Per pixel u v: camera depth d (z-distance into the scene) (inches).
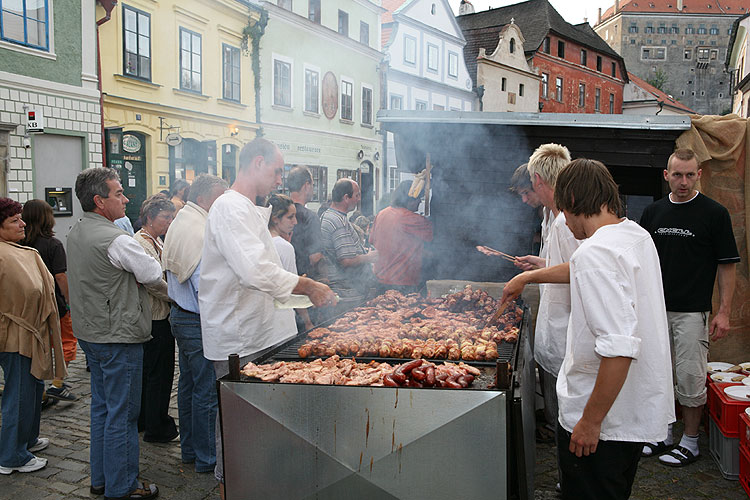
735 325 170.1
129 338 113.0
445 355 106.3
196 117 556.7
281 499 82.6
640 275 72.6
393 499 78.1
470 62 1184.8
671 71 3905.0
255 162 109.7
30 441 141.4
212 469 132.2
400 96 932.6
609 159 188.2
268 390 81.7
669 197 138.6
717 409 133.5
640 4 3912.4
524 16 1419.8
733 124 166.9
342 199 181.8
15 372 128.3
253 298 113.9
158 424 148.9
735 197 168.1
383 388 77.5
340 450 79.6
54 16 397.1
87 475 130.0
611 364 68.1
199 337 126.4
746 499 117.6
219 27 579.8
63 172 411.8
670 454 135.3
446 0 1018.7
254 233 104.6
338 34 758.5
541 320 123.6
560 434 80.0
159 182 517.3
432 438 76.1
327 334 119.1
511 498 76.9
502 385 76.0
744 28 915.4
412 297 167.3
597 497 76.5
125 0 466.6
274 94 668.7
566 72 1466.5
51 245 187.8
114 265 111.1
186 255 123.8
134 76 480.7
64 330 196.4
